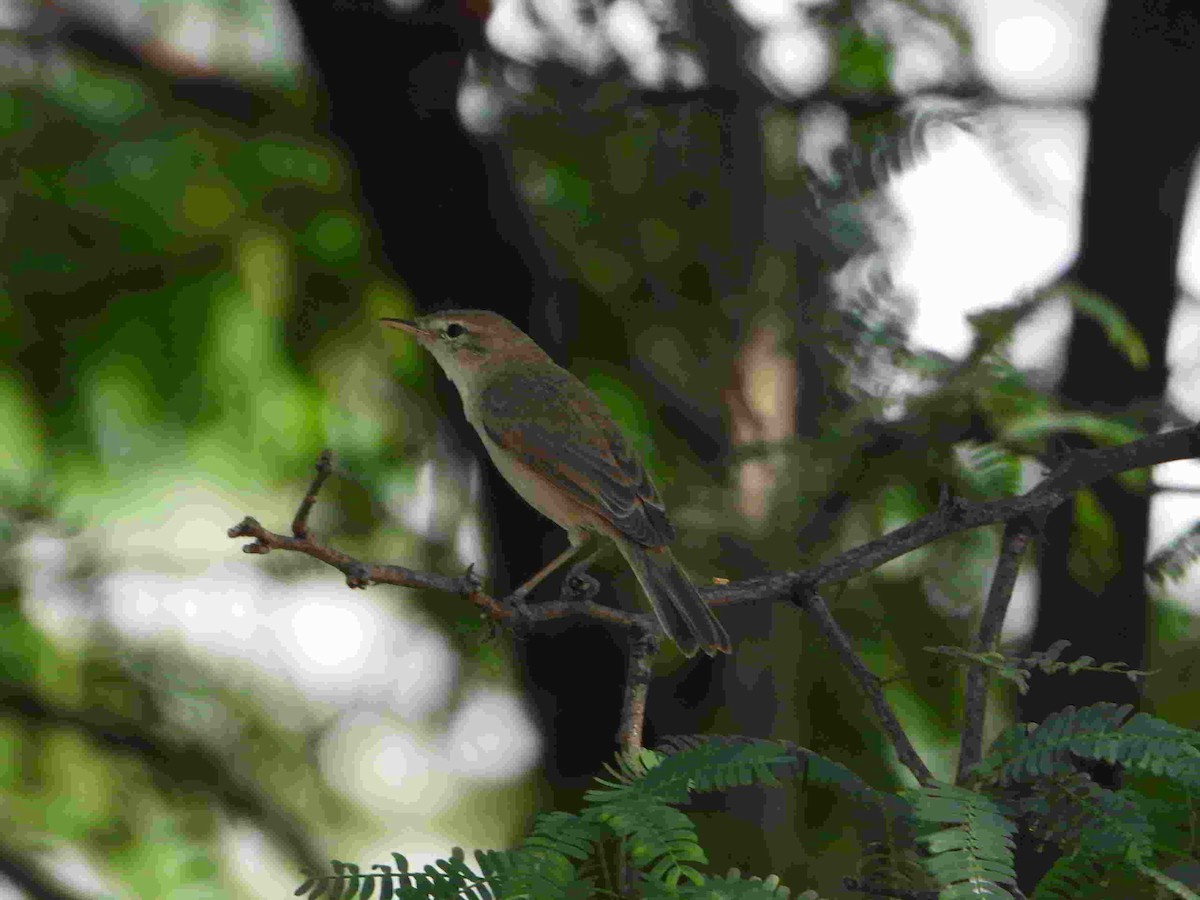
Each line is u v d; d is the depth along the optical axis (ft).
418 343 40.93
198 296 40.04
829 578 21.11
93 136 39.19
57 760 42.50
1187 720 31.04
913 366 30.35
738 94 34.14
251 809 41.98
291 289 40.52
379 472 39.55
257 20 40.16
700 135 34.60
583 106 34.88
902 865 14.46
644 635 20.53
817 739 32.32
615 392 36.78
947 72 34.40
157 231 39.29
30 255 38.52
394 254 35.04
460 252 34.40
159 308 40.01
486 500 36.01
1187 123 33.01
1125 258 33.04
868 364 31.19
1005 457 28.60
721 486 31.63
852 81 36.45
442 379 38.81
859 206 32.48
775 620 30.55
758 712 31.83
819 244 32.96
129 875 41.83
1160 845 14.12
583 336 37.24
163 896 41.63
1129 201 33.06
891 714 18.80
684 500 31.65
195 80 38.27
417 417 40.86
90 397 40.40
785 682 31.78
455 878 12.92
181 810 42.11
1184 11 32.96
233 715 42.47
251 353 40.68
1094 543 29.91
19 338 39.63
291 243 40.24
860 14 34.32
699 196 35.06
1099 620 30.48
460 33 32.42
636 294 36.76
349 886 12.89
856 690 31.86
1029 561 32.65
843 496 30.12
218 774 41.63
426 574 19.30
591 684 33.35
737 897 12.07
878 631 30.86
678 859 12.65
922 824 13.43
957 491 28.94
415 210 33.88
